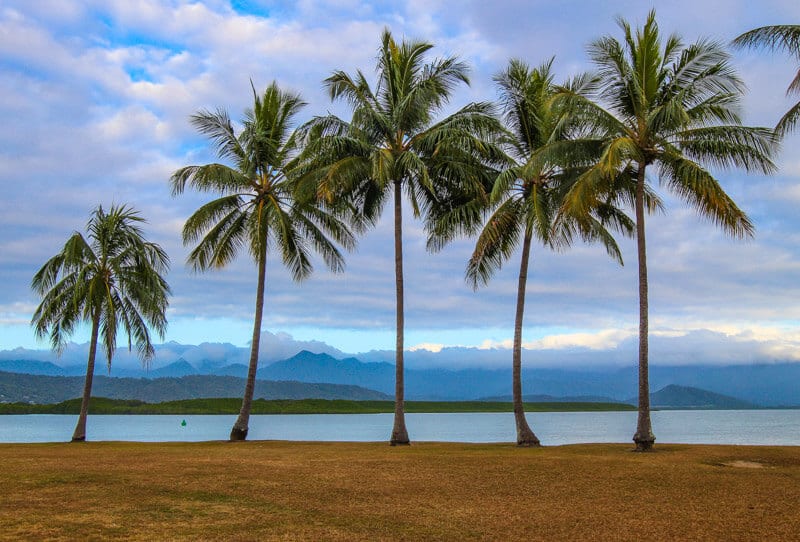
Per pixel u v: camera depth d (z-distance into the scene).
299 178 30.38
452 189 30.53
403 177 30.12
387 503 13.62
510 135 28.64
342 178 27.48
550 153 24.80
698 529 11.47
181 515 12.14
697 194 23.91
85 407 33.97
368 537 10.82
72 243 31.97
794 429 89.94
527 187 28.88
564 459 20.80
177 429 91.25
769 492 14.89
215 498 13.84
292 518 12.11
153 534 10.69
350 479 16.58
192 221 32.62
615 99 25.70
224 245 34.59
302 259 36.16
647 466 18.89
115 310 34.66
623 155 22.58
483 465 19.25
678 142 24.56
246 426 33.06
